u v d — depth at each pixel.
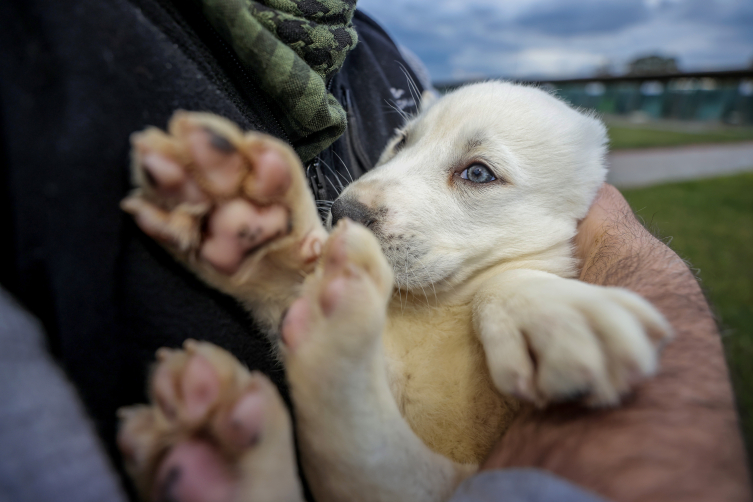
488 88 0.31
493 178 0.27
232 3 0.17
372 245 0.15
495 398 0.20
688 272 0.21
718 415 0.13
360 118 0.36
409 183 0.27
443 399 0.20
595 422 0.14
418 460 0.17
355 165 0.33
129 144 0.13
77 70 0.12
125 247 0.14
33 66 0.12
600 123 0.34
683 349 0.16
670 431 0.13
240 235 0.14
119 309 0.13
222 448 0.12
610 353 0.13
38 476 0.10
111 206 0.13
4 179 0.12
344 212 0.24
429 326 0.22
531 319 0.15
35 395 0.11
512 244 0.27
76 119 0.12
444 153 0.28
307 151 0.24
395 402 0.19
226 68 0.19
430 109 0.33
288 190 0.14
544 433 0.15
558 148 0.29
